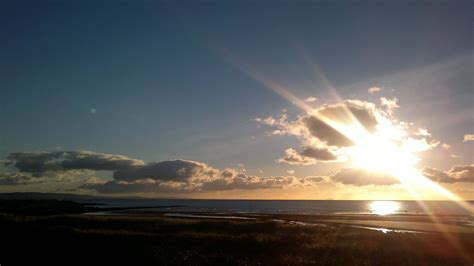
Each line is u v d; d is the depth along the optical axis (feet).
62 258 84.64
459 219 319.88
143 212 398.01
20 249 94.89
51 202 562.25
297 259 88.07
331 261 86.79
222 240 118.21
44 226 136.46
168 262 80.84
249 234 140.77
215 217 299.99
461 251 110.73
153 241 113.91
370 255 96.78
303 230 166.30
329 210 523.29
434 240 134.41
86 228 155.02
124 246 100.01
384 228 219.41
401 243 122.11
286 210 506.48
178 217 295.48
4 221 145.59
